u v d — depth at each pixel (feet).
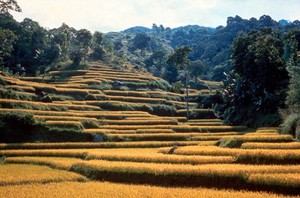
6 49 318.45
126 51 646.33
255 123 240.32
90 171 111.65
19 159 142.92
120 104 282.97
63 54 425.69
